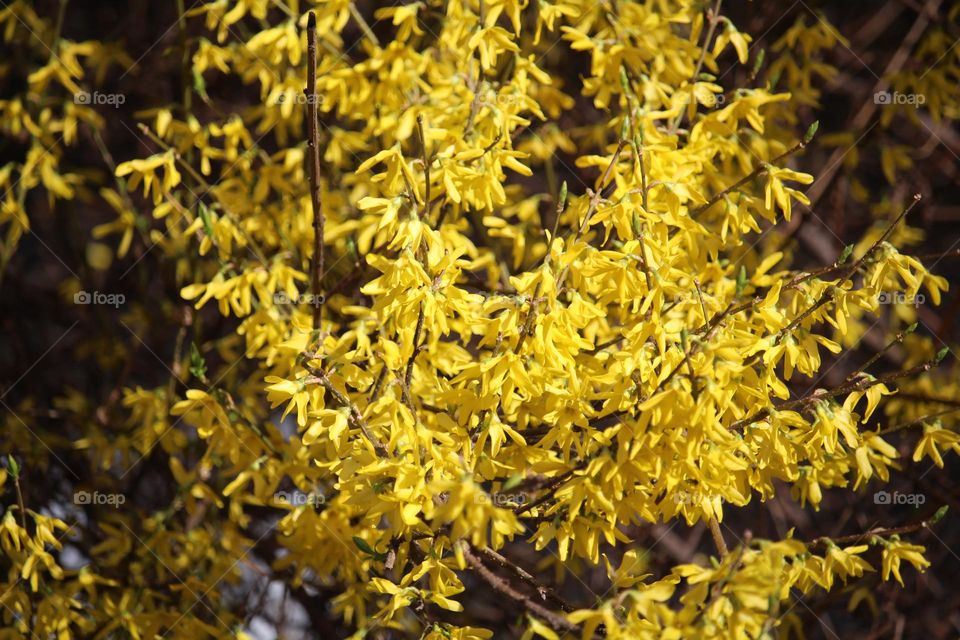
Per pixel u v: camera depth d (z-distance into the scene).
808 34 2.96
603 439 1.78
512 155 2.03
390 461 1.77
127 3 4.20
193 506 2.63
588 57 3.67
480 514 1.57
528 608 2.00
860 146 3.42
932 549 3.59
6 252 3.06
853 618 3.73
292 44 2.48
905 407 3.05
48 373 3.84
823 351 3.58
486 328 1.87
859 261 1.90
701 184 2.34
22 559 2.42
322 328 2.26
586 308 1.84
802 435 1.87
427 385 2.10
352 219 2.77
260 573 2.96
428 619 1.94
